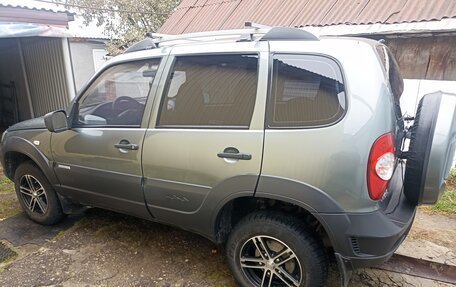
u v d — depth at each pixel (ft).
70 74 24.56
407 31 14.49
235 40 7.59
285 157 6.57
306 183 6.43
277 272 7.43
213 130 7.30
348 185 6.19
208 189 7.47
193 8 26.09
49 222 11.11
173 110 7.92
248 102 7.04
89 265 9.14
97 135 8.94
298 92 6.63
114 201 9.29
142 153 8.21
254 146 6.83
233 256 7.84
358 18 16.81
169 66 8.05
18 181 11.40
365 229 6.26
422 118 6.69
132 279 8.59
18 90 29.86
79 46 32.53
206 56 7.63
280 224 7.07
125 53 9.07
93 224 11.34
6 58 29.58
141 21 45.93
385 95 6.23
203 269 9.00
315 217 6.49
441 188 6.70
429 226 11.04
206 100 7.54
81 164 9.41
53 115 9.04
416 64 15.26
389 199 7.04
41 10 19.93
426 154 6.43
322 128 6.31
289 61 6.76
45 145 10.10
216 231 7.95
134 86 8.61
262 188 6.83
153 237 10.52
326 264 7.13
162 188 8.11
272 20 20.06
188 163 7.59
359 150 6.07
